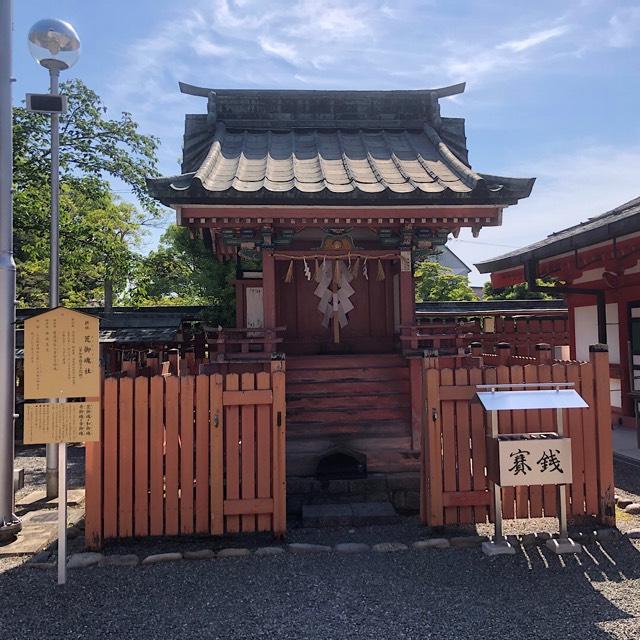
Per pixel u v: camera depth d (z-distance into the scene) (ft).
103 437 16.39
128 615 12.42
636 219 23.84
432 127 30.55
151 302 73.72
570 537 16.42
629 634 11.30
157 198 20.49
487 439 16.42
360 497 20.74
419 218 22.45
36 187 41.63
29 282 59.16
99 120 46.55
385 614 12.26
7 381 18.08
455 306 62.18
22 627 12.00
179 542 16.84
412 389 22.22
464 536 16.84
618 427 34.22
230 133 29.66
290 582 13.96
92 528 16.16
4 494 17.71
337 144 28.43
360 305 29.04
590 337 38.27
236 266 33.22
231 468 16.79
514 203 21.91
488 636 11.29
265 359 23.11
